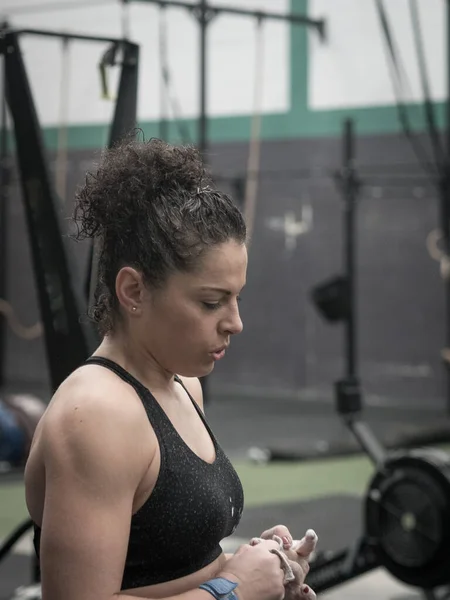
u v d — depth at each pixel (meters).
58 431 1.35
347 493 6.19
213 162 10.26
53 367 2.62
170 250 1.38
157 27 10.20
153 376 1.48
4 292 9.42
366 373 9.71
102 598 1.31
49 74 10.59
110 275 1.46
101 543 1.31
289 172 9.24
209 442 1.56
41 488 1.43
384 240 9.55
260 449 7.37
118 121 2.60
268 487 6.38
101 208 1.45
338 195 9.77
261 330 10.23
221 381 10.46
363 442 4.53
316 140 9.84
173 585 1.43
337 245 9.80
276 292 10.13
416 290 9.45
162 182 1.43
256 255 10.20
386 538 3.68
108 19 10.38
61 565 1.32
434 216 9.31
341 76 9.68
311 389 10.02
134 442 1.36
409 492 3.61
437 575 3.58
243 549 1.48
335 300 6.19
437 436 7.33
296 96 9.91
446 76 9.20
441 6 9.17
